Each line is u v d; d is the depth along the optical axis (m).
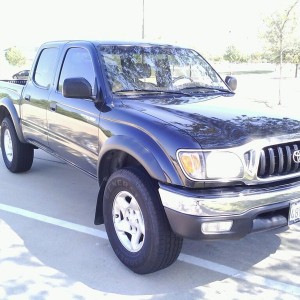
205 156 3.22
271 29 16.61
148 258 3.55
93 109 4.28
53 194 5.82
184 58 5.07
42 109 5.34
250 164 3.32
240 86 23.64
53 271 3.83
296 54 19.84
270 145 3.39
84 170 4.63
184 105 4.06
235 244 4.42
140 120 3.68
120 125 3.85
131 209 3.73
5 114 6.65
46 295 3.48
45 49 5.66
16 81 6.98
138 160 3.53
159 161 3.37
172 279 3.73
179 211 3.26
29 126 5.81
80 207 5.37
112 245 3.97
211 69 5.29
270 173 3.43
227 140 3.31
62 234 4.58
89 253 4.16
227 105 4.17
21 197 5.70
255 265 4.00
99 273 3.81
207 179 3.24
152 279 3.72
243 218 3.28
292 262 4.07
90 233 4.61
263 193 3.34
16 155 6.47
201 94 4.63
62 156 5.09
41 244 4.34
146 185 3.50
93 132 4.25
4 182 6.32
